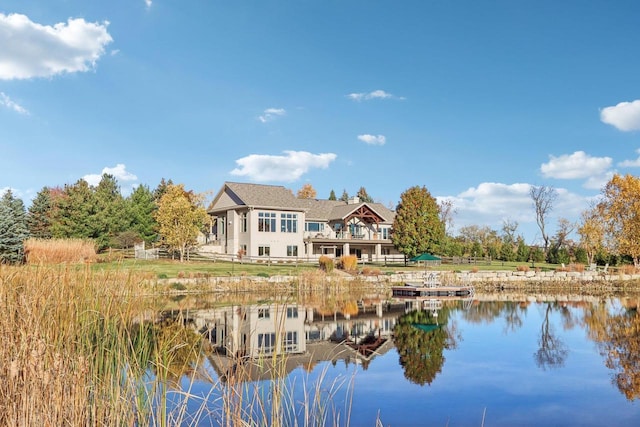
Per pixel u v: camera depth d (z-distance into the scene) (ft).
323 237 155.43
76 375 18.86
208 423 22.00
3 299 20.25
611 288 129.49
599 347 47.47
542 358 42.37
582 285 131.85
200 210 138.41
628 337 53.01
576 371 37.63
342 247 163.32
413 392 31.42
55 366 18.69
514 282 132.05
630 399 30.42
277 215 146.30
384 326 61.26
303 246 151.43
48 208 170.30
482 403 29.27
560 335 54.65
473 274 134.21
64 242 69.77
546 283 132.87
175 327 49.55
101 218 139.44
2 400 18.24
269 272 115.85
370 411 27.48
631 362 40.81
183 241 133.18
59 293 21.31
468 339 51.96
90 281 22.47
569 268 145.59
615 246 166.40
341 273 125.08
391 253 174.81
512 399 30.22
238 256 136.15
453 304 89.86
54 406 18.07
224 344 43.62
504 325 62.34
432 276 115.03
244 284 105.60
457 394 31.09
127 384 19.58
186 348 39.01
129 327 22.11
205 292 101.04
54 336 20.20
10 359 18.92
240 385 19.30
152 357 24.94
